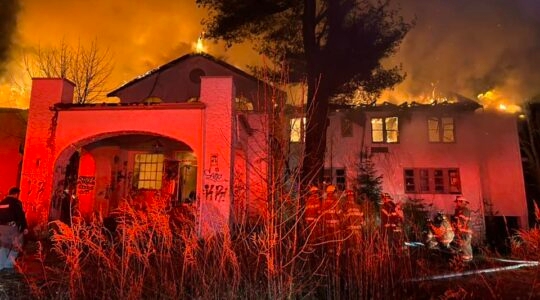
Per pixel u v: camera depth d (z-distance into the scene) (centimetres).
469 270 852
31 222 1127
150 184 1655
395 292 599
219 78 1221
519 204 2159
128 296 509
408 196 2148
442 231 1022
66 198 1243
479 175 2169
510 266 919
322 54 1620
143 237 614
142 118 1205
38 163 1180
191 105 1201
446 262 943
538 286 716
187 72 2055
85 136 1198
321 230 766
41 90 1227
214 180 1155
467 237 959
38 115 1211
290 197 586
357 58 1581
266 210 543
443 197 2145
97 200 1597
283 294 511
